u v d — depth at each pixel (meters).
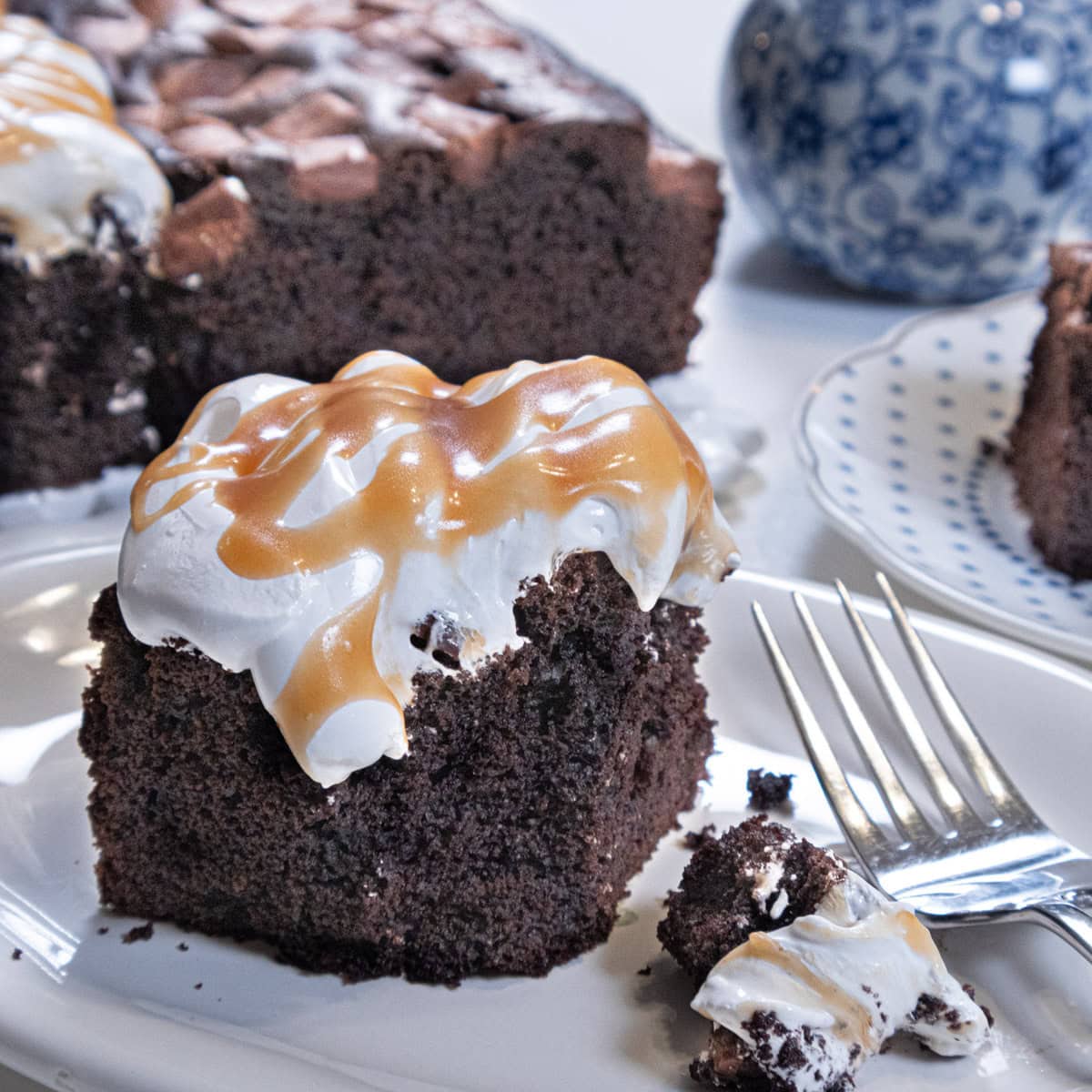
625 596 0.32
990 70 0.53
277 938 0.32
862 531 0.42
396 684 0.31
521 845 0.32
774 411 0.51
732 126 0.58
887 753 0.37
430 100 0.52
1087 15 0.54
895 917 0.30
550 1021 0.31
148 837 0.32
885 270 0.57
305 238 0.49
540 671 0.32
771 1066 0.29
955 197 0.54
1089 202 0.55
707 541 0.33
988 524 0.45
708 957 0.31
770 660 0.37
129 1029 0.29
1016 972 0.32
